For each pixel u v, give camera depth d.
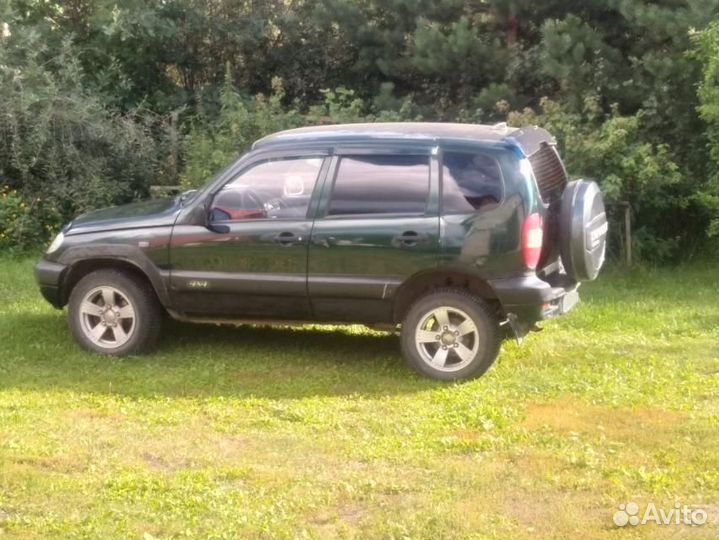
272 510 5.28
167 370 7.93
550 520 5.20
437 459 6.04
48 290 8.40
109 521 5.16
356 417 6.83
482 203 7.52
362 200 7.75
